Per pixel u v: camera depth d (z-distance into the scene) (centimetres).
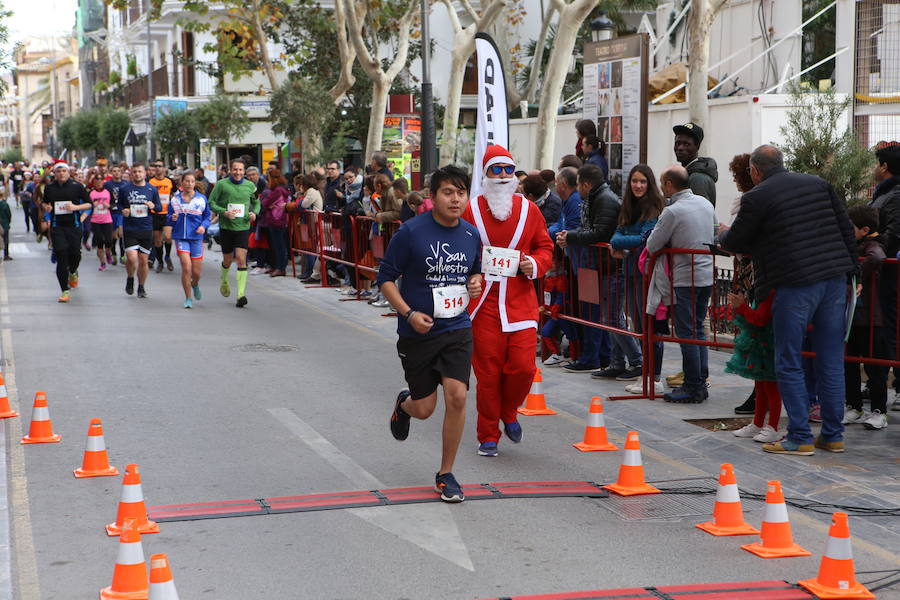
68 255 1605
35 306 1482
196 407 845
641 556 510
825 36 1655
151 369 1008
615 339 955
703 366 884
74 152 6444
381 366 1034
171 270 2020
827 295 689
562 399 893
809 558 509
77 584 474
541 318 1088
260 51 2752
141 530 541
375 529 548
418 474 657
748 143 1440
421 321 582
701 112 1203
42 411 741
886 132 1451
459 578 480
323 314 1430
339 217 1653
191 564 498
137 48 5172
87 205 1557
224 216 1480
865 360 750
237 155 3869
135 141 3825
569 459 699
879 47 1460
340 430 770
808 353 734
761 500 605
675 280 845
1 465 678
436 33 3506
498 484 635
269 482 637
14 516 573
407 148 2458
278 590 466
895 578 483
